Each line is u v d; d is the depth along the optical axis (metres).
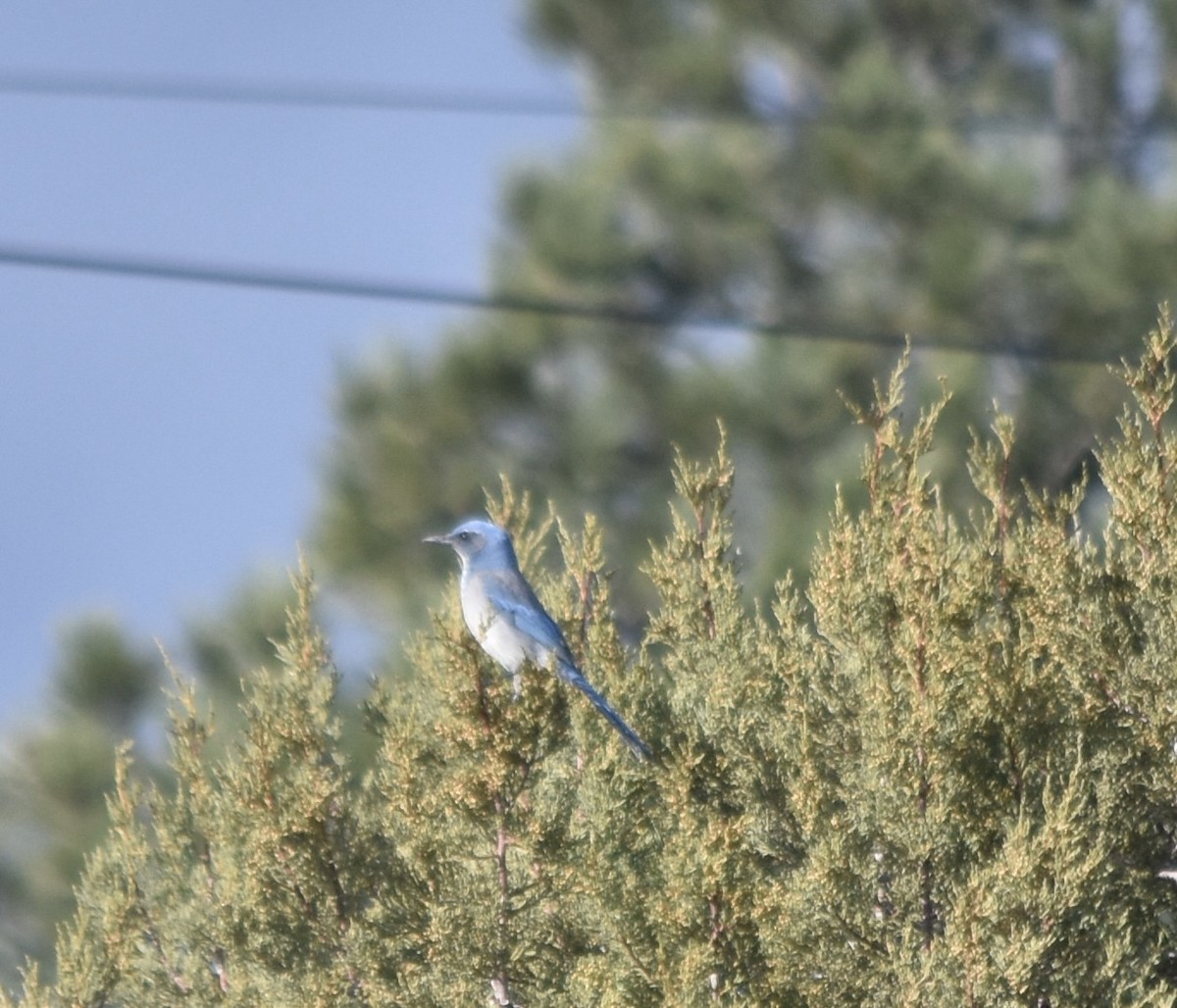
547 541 19.06
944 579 11.05
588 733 11.70
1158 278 24.05
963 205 25.58
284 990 11.86
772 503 24.83
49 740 20.92
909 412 24.16
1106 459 11.38
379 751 12.88
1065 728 10.88
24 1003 12.89
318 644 12.85
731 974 10.50
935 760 10.31
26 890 20.19
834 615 11.37
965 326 24.92
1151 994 9.88
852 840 10.48
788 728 11.30
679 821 11.12
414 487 25.47
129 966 12.81
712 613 12.64
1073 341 24.52
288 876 11.77
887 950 10.30
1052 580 11.01
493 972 11.23
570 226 25.42
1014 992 9.70
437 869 11.32
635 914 10.71
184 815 13.09
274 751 12.02
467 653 11.10
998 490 12.07
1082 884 9.97
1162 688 10.69
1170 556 10.87
